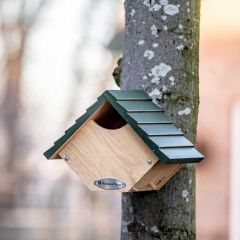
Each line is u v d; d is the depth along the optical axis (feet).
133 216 15.06
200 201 39.78
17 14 73.41
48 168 68.13
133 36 15.17
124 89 15.24
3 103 72.74
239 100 38.45
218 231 39.55
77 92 71.61
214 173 39.45
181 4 15.05
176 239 14.90
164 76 14.98
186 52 15.06
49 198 64.49
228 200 39.40
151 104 14.87
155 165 14.34
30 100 74.90
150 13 15.05
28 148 72.23
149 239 14.93
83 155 15.06
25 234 53.83
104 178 14.85
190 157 14.01
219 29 38.70
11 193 64.44
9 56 73.26
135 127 14.23
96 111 14.70
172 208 14.92
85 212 60.44
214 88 38.83
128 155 14.55
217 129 38.96
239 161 38.81
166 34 15.01
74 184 65.31
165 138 14.21
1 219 58.65
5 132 72.08
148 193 14.97
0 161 70.03
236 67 38.70
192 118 15.10
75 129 14.93
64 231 54.65
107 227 57.52
